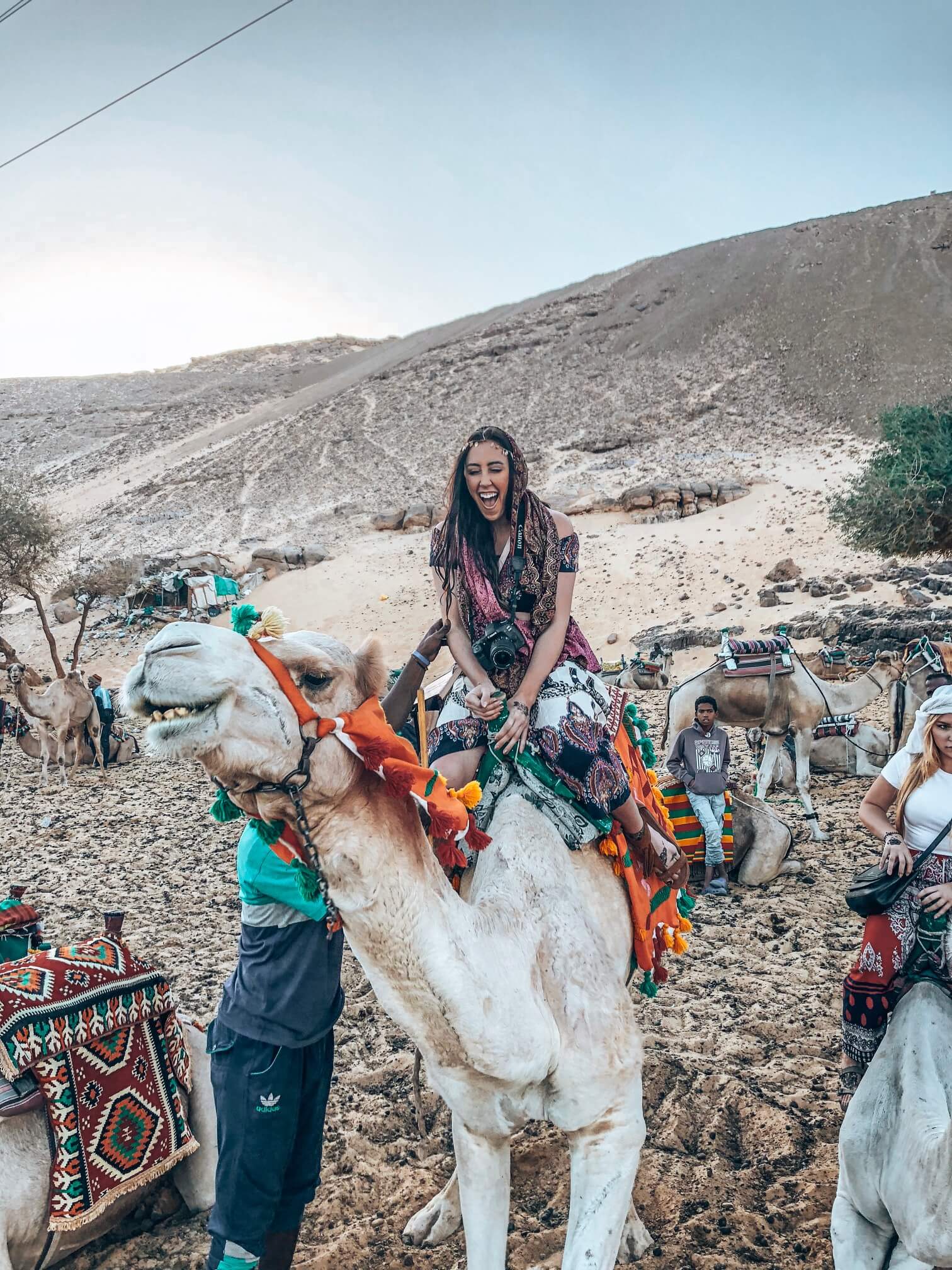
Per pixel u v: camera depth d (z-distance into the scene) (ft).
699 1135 16.48
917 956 12.67
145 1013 14.08
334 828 8.95
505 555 12.23
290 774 8.58
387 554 145.07
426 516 163.53
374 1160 16.24
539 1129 16.83
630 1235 13.93
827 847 33.91
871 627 82.64
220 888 31.42
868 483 75.10
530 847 11.25
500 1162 10.39
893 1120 11.41
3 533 101.91
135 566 140.97
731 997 21.65
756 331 262.26
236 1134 11.79
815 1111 16.90
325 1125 17.35
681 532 135.13
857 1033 13.17
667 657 75.92
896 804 13.62
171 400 353.92
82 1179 13.12
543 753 11.84
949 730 12.89
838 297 267.39
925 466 71.77
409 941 9.16
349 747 8.72
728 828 29.04
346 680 8.95
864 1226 11.80
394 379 299.79
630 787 12.58
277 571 144.36
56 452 294.46
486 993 9.35
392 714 12.05
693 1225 14.29
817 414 204.64
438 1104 17.80
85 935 27.27
